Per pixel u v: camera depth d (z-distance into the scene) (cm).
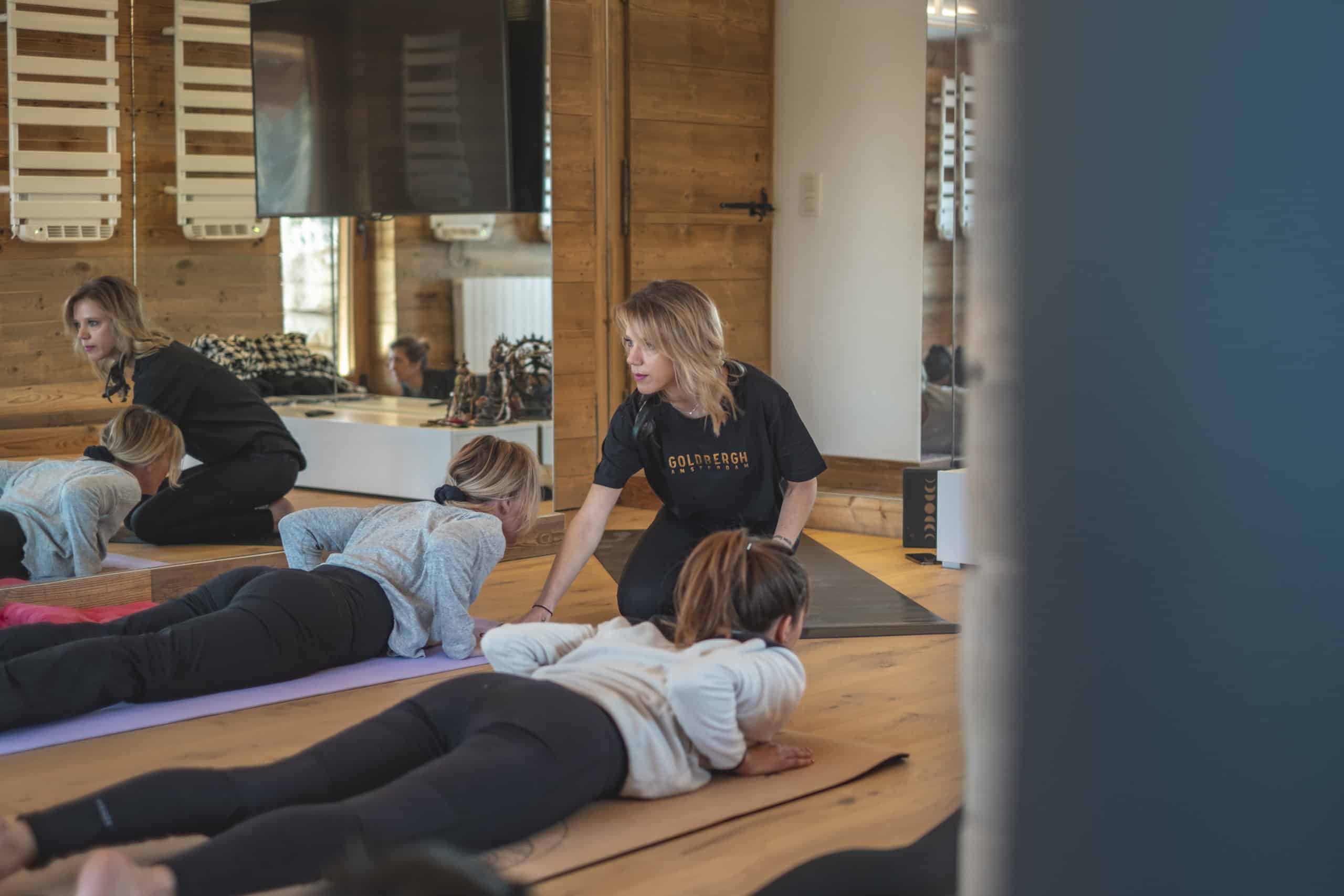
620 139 508
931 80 437
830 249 538
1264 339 52
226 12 413
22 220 358
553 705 181
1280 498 52
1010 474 56
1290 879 54
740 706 199
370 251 471
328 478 438
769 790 206
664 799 200
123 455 363
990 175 56
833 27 529
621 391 516
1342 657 53
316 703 261
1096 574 54
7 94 355
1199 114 52
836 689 278
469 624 284
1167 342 53
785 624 210
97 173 376
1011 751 57
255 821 147
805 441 306
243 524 397
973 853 59
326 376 455
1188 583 53
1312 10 52
